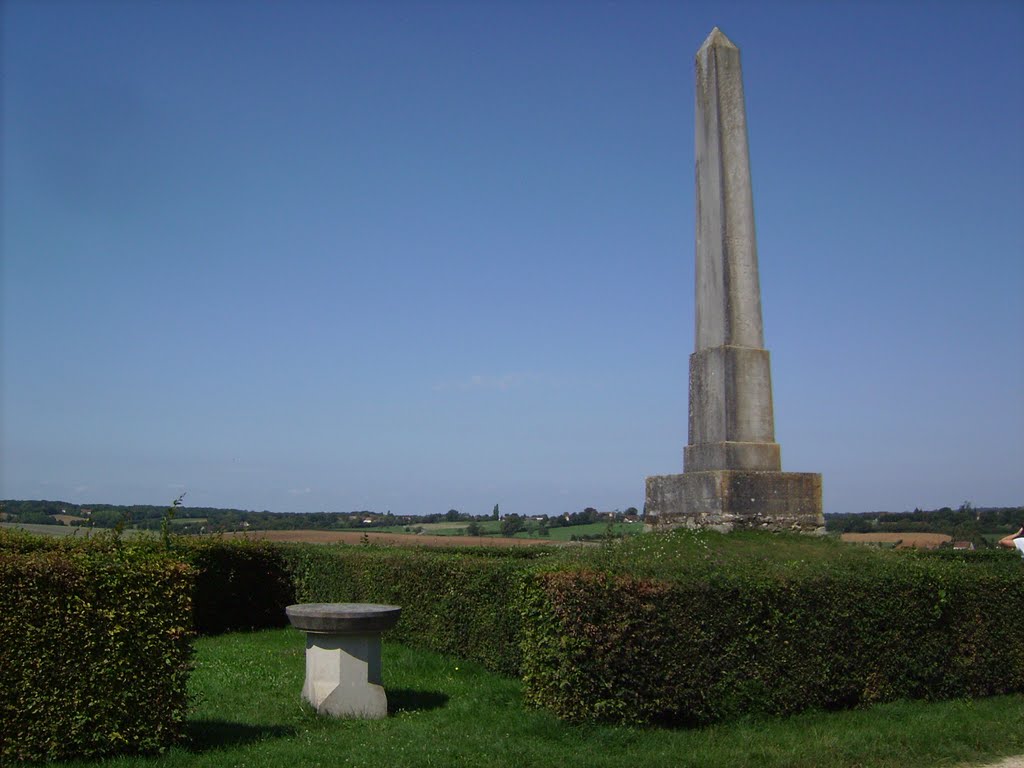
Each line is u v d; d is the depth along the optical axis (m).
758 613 9.70
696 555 11.08
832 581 10.08
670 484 13.97
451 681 11.95
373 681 10.17
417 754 8.27
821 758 8.34
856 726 9.40
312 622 9.88
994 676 10.83
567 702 9.20
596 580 9.23
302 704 10.19
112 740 7.96
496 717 9.73
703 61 14.45
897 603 10.36
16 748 7.68
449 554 15.71
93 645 7.98
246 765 7.93
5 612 7.76
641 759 8.23
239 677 12.15
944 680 10.55
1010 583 11.05
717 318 13.73
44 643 7.84
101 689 7.97
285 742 8.74
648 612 9.27
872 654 10.22
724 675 9.50
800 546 12.08
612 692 9.14
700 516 13.26
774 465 13.47
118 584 8.14
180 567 8.53
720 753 8.40
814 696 9.85
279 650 14.80
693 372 14.20
